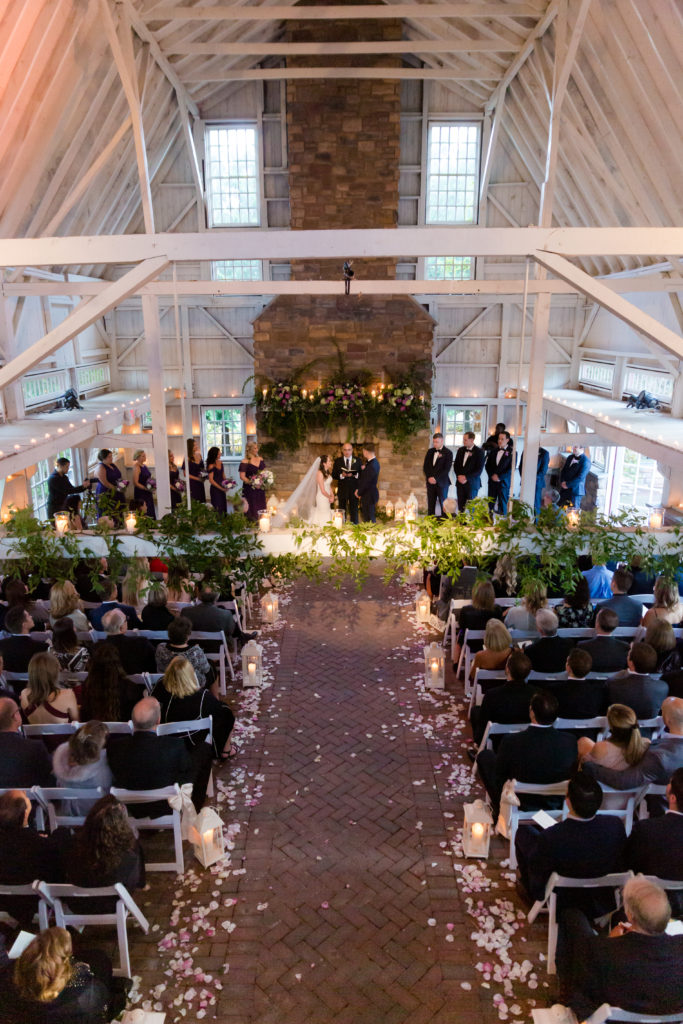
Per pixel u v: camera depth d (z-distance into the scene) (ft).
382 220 39.09
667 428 31.09
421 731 17.99
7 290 31.60
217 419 49.80
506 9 27.58
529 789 12.38
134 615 18.52
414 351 40.42
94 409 39.99
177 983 11.01
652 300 36.45
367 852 13.88
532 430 25.84
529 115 35.70
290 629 24.06
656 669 15.58
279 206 44.01
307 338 40.40
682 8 20.25
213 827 13.34
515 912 12.39
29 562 20.02
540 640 15.84
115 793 12.30
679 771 10.36
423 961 11.44
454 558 20.54
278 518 22.80
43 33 21.84
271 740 17.60
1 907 10.85
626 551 19.67
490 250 16.71
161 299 47.21
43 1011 8.13
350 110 37.50
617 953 8.69
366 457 33.24
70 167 29.84
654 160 26.00
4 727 12.43
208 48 31.42
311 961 11.44
